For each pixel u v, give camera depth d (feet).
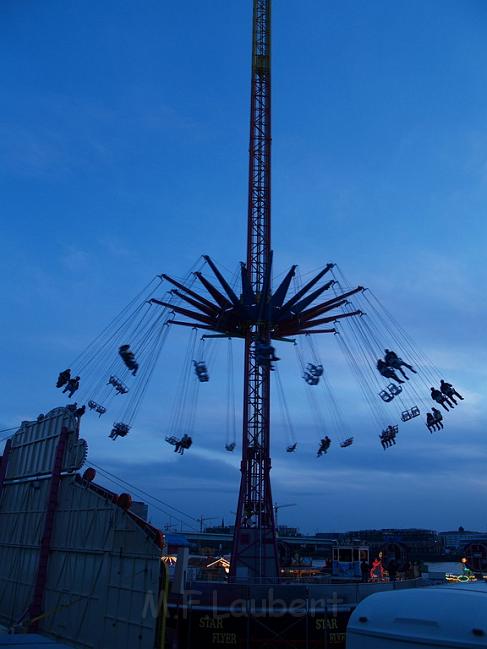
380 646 36.17
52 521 100.22
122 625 75.15
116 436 164.86
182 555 84.69
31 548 104.63
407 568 156.46
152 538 76.33
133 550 78.07
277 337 185.98
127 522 81.15
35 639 45.24
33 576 100.42
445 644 32.96
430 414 156.87
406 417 156.15
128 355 150.00
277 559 150.61
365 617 37.99
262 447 165.68
